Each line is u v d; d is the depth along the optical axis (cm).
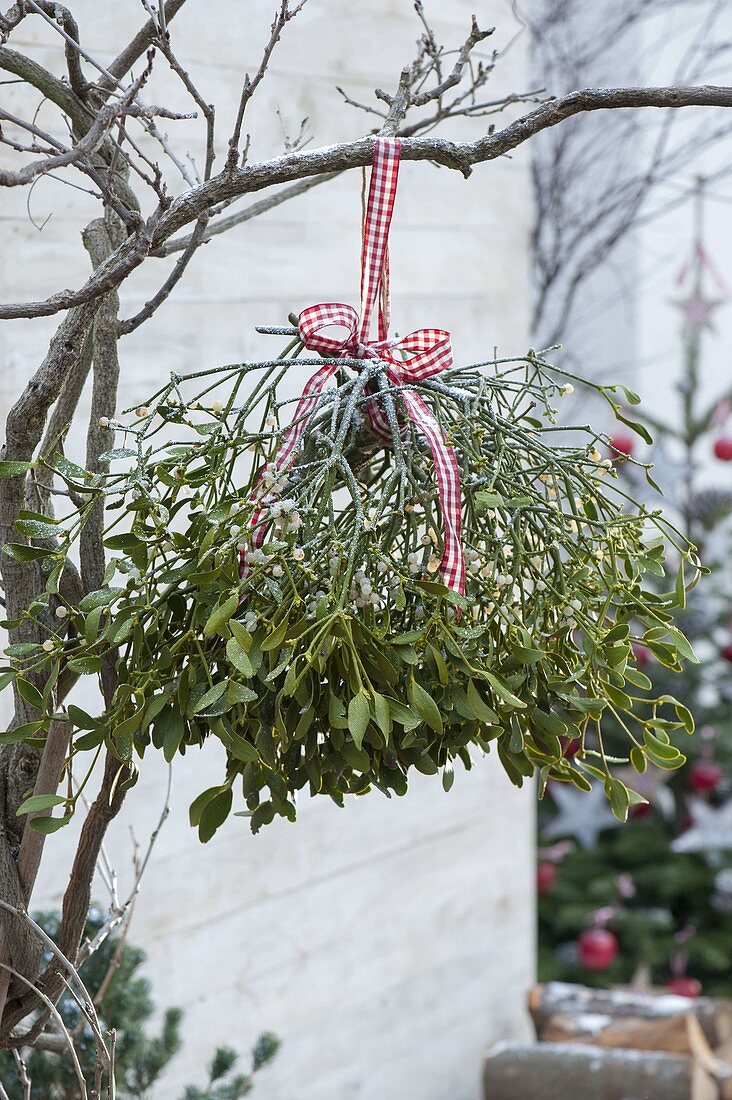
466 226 421
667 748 235
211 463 228
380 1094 431
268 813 232
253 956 381
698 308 676
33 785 241
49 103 310
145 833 343
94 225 252
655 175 713
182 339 338
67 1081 287
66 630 240
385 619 226
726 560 672
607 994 454
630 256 763
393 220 394
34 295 313
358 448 238
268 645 220
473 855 461
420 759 233
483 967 470
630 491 669
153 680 225
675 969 618
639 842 638
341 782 233
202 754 357
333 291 381
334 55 363
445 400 235
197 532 226
